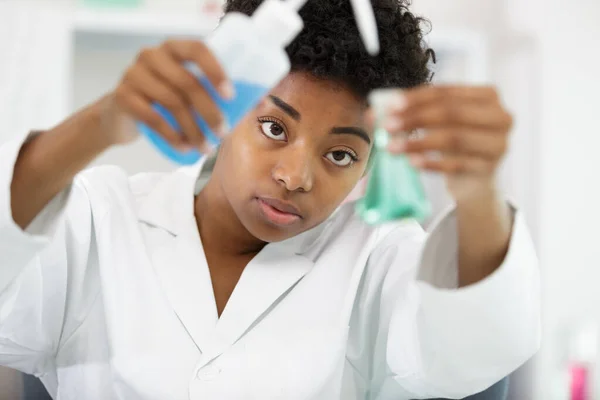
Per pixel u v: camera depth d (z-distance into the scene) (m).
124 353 0.81
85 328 0.87
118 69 2.05
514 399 2.01
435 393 0.77
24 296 0.75
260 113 0.73
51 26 1.84
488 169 0.54
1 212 0.59
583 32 2.08
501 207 0.60
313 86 0.72
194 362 0.82
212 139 0.51
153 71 0.49
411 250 0.86
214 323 0.83
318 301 0.86
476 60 2.11
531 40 2.10
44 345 0.85
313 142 0.73
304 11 0.75
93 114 0.56
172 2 2.09
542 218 2.04
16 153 0.59
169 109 0.49
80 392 0.86
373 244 0.90
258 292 0.85
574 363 1.99
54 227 0.63
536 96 2.08
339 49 0.72
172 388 0.80
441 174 0.54
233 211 0.85
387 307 0.85
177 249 0.87
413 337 0.73
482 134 0.51
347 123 0.73
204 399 0.79
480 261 0.64
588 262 2.06
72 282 0.85
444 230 0.66
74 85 2.02
